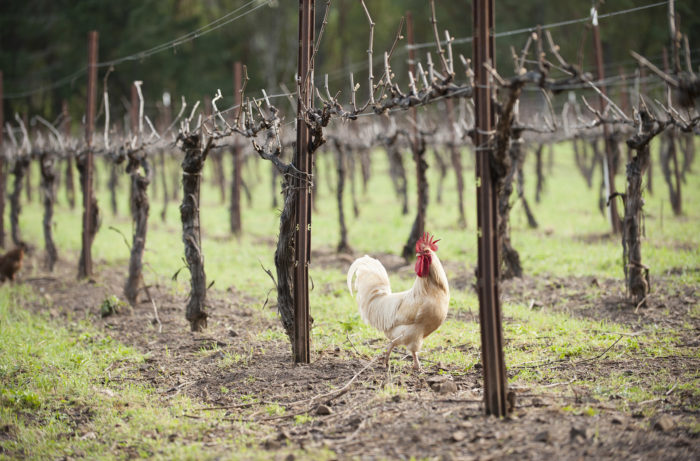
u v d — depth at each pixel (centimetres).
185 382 700
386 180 3094
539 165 2120
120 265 1387
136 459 505
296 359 717
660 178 2519
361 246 1532
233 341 836
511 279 1130
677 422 491
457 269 1248
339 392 616
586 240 1459
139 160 1048
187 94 3712
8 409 632
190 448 513
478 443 466
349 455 469
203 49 3969
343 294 1082
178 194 2539
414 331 642
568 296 1008
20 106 3853
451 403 560
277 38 4569
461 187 1722
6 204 2456
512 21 3666
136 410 616
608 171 1443
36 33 3906
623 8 3294
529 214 1662
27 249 1484
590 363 680
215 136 801
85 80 3706
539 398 555
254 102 735
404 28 4072
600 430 473
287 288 713
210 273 1269
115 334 905
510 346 762
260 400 625
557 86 452
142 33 3688
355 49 5362
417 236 1309
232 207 1698
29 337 877
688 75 440
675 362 663
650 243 1318
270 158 716
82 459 517
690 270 1082
